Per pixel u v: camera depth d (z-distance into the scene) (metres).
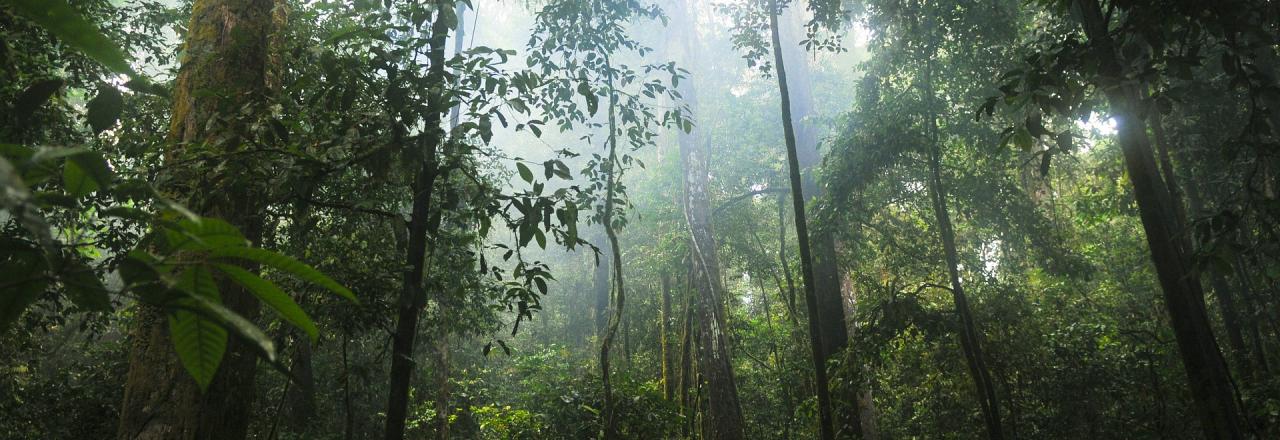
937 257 10.27
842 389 8.87
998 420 7.17
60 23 0.80
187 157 4.14
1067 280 11.80
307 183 3.67
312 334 0.89
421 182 3.98
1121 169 10.84
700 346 13.65
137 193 2.40
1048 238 9.47
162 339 4.81
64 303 7.83
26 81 5.56
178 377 4.76
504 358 19.28
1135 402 10.03
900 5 8.04
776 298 18.05
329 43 3.94
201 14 5.31
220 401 4.94
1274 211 4.16
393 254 6.85
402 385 3.87
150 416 4.66
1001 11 7.74
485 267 4.55
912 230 10.58
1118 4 3.78
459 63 4.17
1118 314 12.16
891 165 8.74
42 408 8.75
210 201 4.13
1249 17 3.73
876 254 11.55
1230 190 7.90
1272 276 4.49
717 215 16.89
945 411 11.70
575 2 6.59
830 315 11.32
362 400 13.64
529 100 4.71
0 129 4.32
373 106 4.20
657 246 16.88
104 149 6.39
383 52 3.95
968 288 10.56
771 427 15.49
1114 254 13.10
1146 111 3.98
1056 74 3.88
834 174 9.10
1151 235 4.41
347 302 5.99
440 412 12.73
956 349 10.21
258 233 4.99
